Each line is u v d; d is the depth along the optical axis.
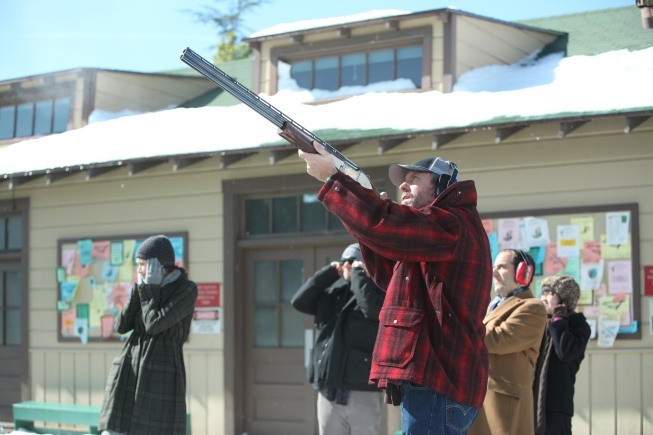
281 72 10.06
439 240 2.82
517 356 4.47
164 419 5.20
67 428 9.89
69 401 9.99
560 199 7.63
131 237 9.72
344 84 9.73
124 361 5.27
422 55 9.27
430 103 8.47
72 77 11.02
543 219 7.64
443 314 2.87
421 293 2.93
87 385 9.89
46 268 10.28
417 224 2.79
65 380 10.04
